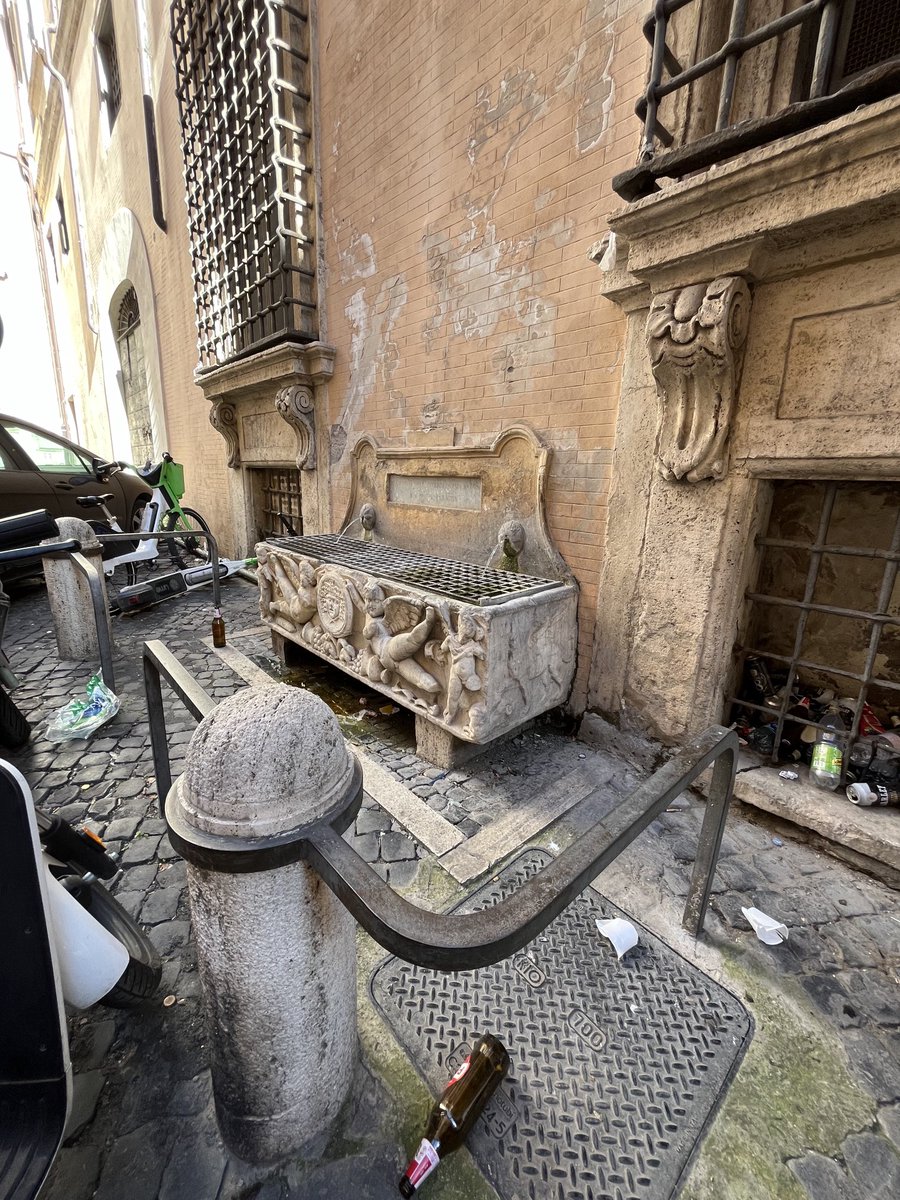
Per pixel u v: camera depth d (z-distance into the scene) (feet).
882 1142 3.99
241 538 23.72
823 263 6.10
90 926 3.89
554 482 9.64
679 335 6.79
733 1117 4.12
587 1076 4.36
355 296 13.96
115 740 9.42
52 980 3.18
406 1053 4.49
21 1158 3.01
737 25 5.79
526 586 8.73
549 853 6.88
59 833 5.11
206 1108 4.10
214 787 2.98
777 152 5.53
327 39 13.42
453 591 8.36
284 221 14.78
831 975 5.29
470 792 8.07
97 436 49.19
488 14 9.34
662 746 8.50
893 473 5.99
